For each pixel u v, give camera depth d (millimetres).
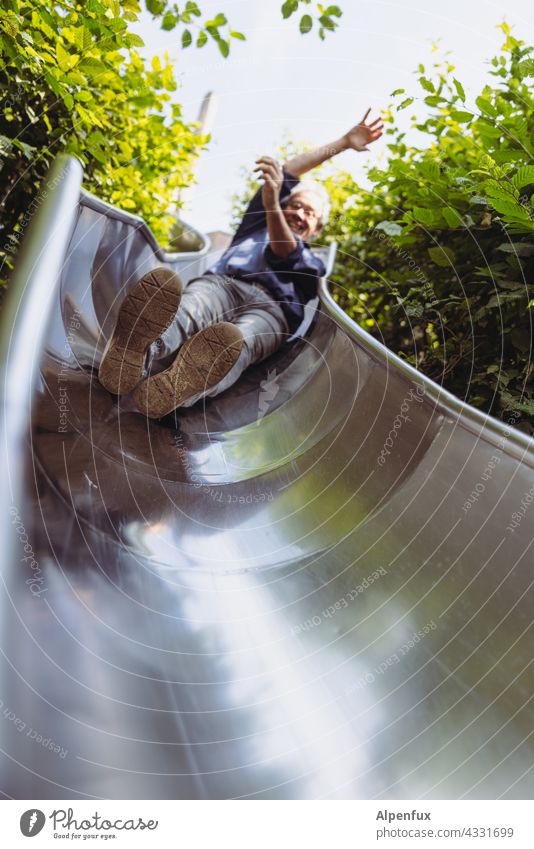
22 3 2762
